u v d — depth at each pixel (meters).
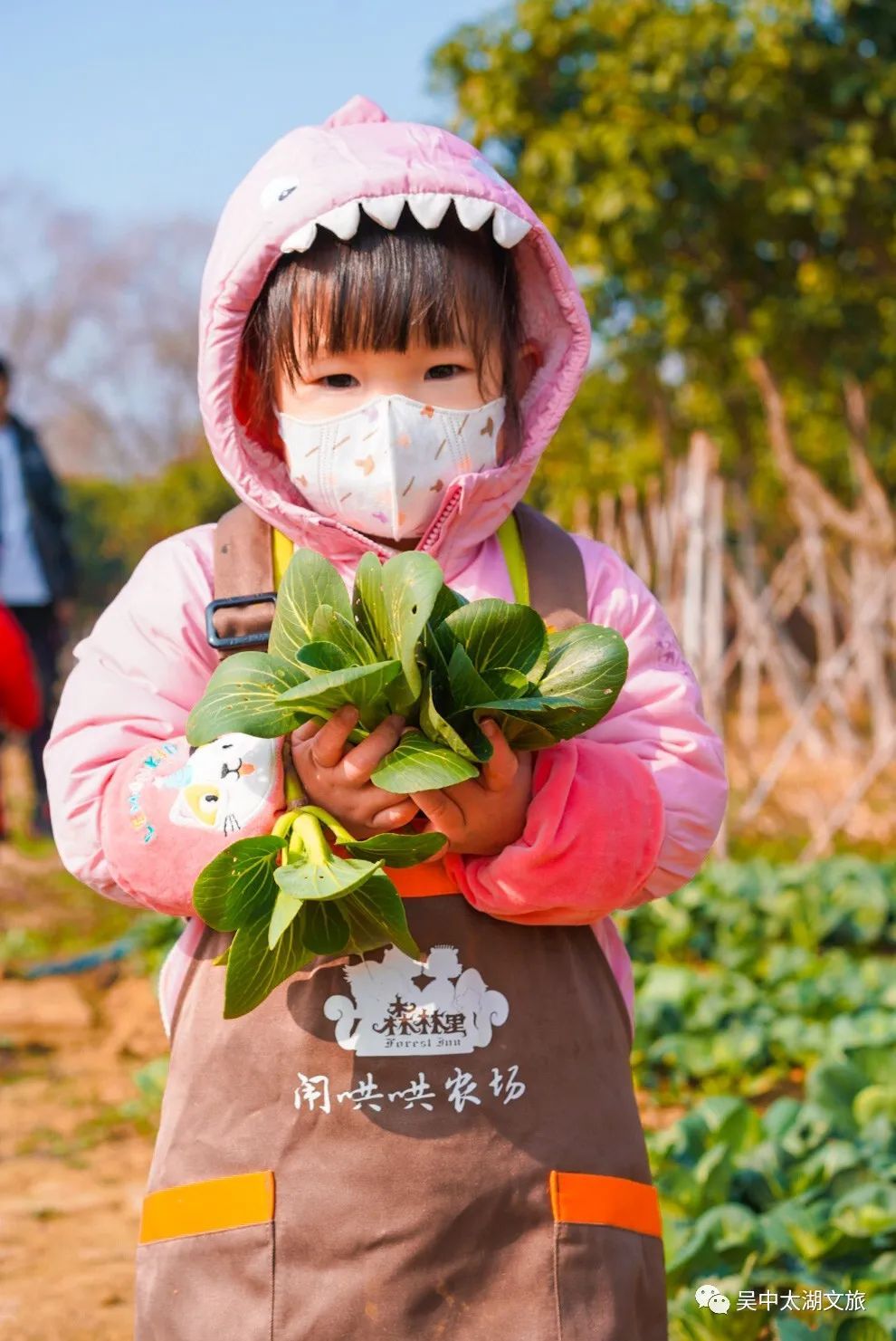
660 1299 1.77
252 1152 1.66
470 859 1.72
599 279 9.06
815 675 11.26
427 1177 1.64
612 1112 1.75
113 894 1.79
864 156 8.07
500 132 8.66
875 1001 4.69
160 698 1.82
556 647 1.64
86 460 43.03
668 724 1.85
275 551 1.90
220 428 1.89
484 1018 1.70
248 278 1.84
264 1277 1.63
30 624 9.05
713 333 9.41
